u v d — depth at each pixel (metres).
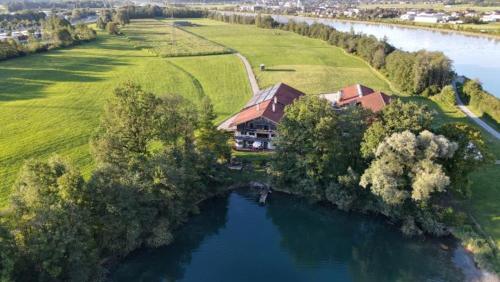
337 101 106.75
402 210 64.62
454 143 60.12
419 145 59.88
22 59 173.00
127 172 56.75
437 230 61.88
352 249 63.75
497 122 103.88
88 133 96.19
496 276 53.69
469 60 195.75
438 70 130.62
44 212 44.50
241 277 57.62
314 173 69.88
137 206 55.75
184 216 66.94
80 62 171.38
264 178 78.19
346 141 68.38
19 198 47.00
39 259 44.56
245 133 88.00
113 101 64.00
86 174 76.44
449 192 69.12
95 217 52.25
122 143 62.78
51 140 91.44
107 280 53.94
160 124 64.06
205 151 70.62
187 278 57.09
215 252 62.41
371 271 59.16
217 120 106.31
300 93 109.56
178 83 142.50
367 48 184.62
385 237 64.44
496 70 175.38
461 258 58.00
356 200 69.44
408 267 58.50
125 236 56.19
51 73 152.62
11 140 91.00
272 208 72.19
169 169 58.59
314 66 172.88
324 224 69.06
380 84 147.12
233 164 81.69
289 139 70.50
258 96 108.81
